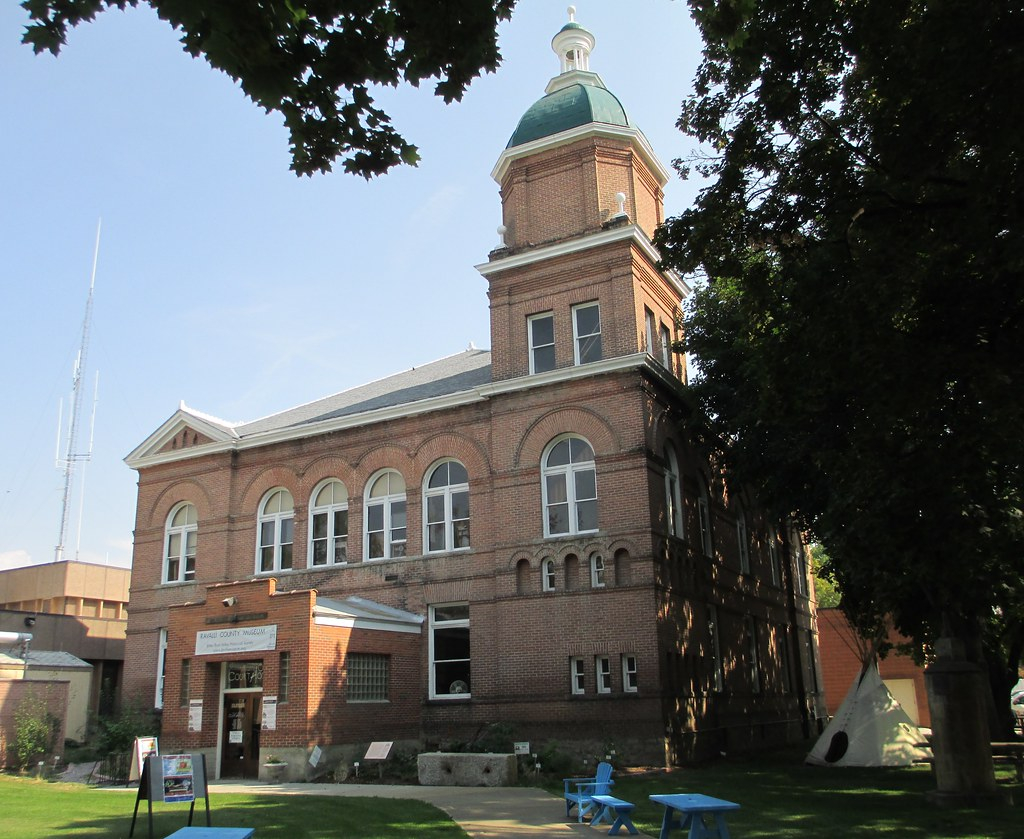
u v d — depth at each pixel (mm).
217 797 17109
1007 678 27734
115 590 53844
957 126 11492
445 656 25812
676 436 26547
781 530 35719
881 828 13117
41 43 7113
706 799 11461
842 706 25094
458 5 8016
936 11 10641
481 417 26797
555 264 26250
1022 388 11891
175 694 24047
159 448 33438
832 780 19938
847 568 18297
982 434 13086
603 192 26438
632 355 24203
